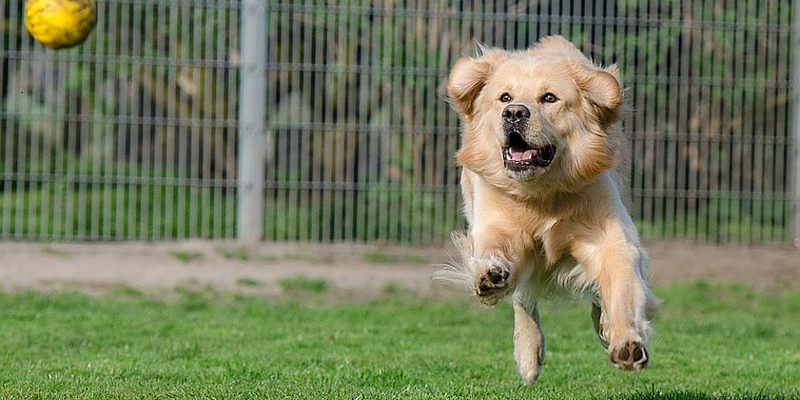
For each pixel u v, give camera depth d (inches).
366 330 434.6
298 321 459.2
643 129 626.2
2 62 606.5
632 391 312.0
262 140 613.3
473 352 386.0
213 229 628.7
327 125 620.1
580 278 281.9
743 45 626.8
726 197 629.9
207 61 615.5
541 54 293.1
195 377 321.1
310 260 596.1
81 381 308.8
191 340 402.6
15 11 601.3
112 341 396.8
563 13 608.7
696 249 622.8
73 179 615.2
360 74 622.2
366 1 619.2
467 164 281.3
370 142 624.4
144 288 535.5
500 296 258.4
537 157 265.1
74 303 487.2
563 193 271.4
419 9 615.2
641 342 238.7
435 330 439.8
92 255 589.9
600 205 271.4
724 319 485.1
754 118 632.4
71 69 622.5
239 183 616.4
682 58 625.3
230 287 542.9
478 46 331.6
